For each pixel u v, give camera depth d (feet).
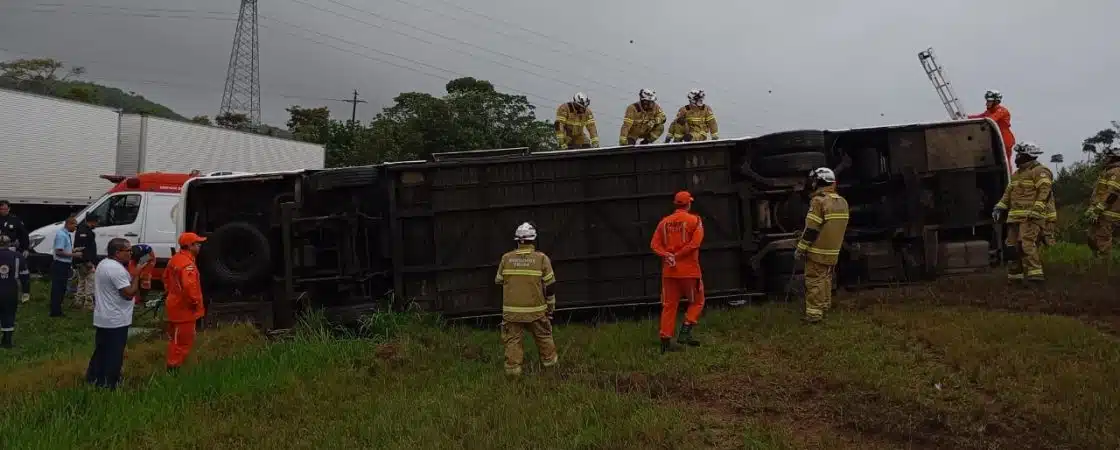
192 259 26.48
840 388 20.76
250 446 18.74
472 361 26.48
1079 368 19.84
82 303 45.11
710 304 31.99
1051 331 22.50
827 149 33.76
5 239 34.99
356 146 120.47
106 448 18.75
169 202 50.01
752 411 19.88
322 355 26.50
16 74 151.84
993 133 33.55
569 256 31.78
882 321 25.96
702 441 17.58
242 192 34.50
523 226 24.67
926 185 33.50
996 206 30.58
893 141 33.27
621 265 31.86
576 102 38.75
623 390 22.08
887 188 33.86
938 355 22.30
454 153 33.24
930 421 18.21
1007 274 31.78
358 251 32.94
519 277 24.11
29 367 29.22
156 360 28.04
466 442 17.71
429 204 32.32
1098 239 35.68
